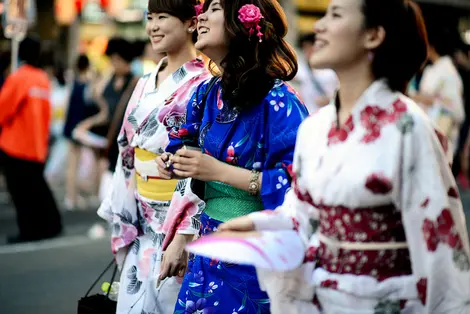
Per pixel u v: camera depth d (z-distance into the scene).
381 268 3.03
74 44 20.31
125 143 5.09
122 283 5.05
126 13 20.86
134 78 10.42
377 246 3.03
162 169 4.15
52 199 10.77
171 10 4.83
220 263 4.05
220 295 4.04
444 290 2.97
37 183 10.58
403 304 3.02
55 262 8.98
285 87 4.00
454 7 19.30
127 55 10.84
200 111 4.27
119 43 10.84
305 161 3.21
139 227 5.08
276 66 4.04
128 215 5.07
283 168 3.90
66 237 10.58
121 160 5.13
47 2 20.05
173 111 4.80
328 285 3.12
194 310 4.12
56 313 6.95
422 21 3.09
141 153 4.93
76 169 13.29
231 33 3.97
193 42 4.96
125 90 10.74
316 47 3.15
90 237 10.59
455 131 10.18
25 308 7.09
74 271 8.54
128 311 4.97
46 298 7.44
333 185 3.04
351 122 3.05
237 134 4.00
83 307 5.08
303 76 11.16
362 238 3.04
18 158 10.47
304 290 3.24
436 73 10.09
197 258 4.16
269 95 3.96
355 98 3.11
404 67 3.06
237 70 3.98
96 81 14.80
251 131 3.97
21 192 10.53
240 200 4.02
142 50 10.85
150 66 14.54
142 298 4.93
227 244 3.02
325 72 11.13
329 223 3.12
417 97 10.02
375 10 3.02
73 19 19.28
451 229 2.95
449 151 3.15
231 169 3.96
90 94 12.69
